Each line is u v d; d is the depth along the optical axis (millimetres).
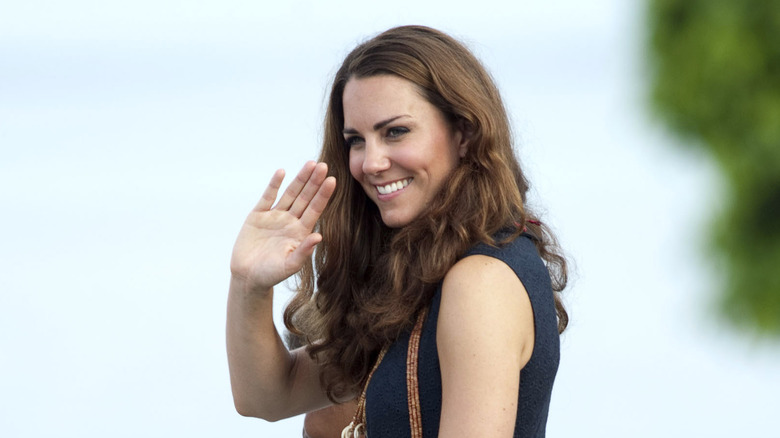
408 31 7488
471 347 6668
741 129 20969
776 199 21188
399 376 7023
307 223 7715
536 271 7051
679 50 21203
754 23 20656
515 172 7793
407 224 7375
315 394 8383
